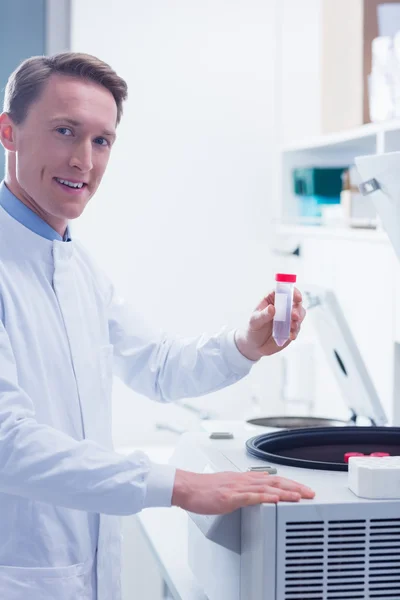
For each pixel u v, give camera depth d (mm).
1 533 1356
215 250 3049
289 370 2916
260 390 3100
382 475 1172
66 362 1442
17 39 2969
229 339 1614
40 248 1467
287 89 3037
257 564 1155
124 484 1167
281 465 1386
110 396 1579
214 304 3064
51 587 1357
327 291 1825
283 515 1140
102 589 1462
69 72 1375
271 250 3078
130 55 2928
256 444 1515
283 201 2799
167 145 2980
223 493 1158
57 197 1396
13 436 1186
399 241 1638
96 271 1668
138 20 2924
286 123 3047
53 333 1438
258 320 1523
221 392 3074
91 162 1395
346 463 1383
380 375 2148
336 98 2537
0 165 2953
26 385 1375
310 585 1157
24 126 1388
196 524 1377
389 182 1487
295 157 2781
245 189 3049
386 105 2111
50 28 2945
